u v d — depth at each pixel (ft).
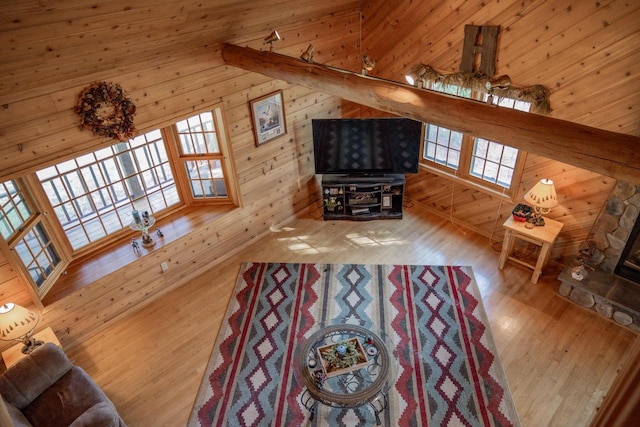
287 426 11.60
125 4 9.64
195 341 14.21
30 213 13.32
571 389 12.12
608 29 11.40
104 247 15.42
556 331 13.78
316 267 16.89
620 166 7.65
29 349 12.24
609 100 12.12
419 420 11.58
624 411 6.29
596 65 11.98
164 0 10.18
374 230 18.79
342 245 18.02
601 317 14.06
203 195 17.46
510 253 16.20
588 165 8.07
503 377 12.51
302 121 18.19
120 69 12.40
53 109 11.64
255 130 16.48
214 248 17.20
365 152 17.95
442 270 16.38
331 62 17.98
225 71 14.78
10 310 11.44
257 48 15.23
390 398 12.12
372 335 12.05
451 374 12.67
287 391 12.46
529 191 14.47
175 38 12.35
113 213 15.64
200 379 13.01
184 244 16.11
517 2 12.89
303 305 15.20
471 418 11.56
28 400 10.71
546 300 14.85
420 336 13.84
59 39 9.79
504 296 15.12
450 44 15.26
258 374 12.99
